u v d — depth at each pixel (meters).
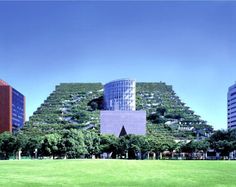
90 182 54.75
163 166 103.50
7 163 120.69
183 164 118.38
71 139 199.75
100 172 76.06
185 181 57.50
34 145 197.50
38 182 54.31
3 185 49.94
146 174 71.31
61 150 197.38
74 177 63.44
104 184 52.25
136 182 55.41
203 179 61.00
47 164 111.62
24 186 48.94
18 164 112.50
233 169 90.69
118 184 52.47
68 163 118.31
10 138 195.88
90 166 99.75
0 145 195.25
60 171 79.12
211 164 119.62
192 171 81.88
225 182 55.84
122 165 106.38
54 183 53.06
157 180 58.81
